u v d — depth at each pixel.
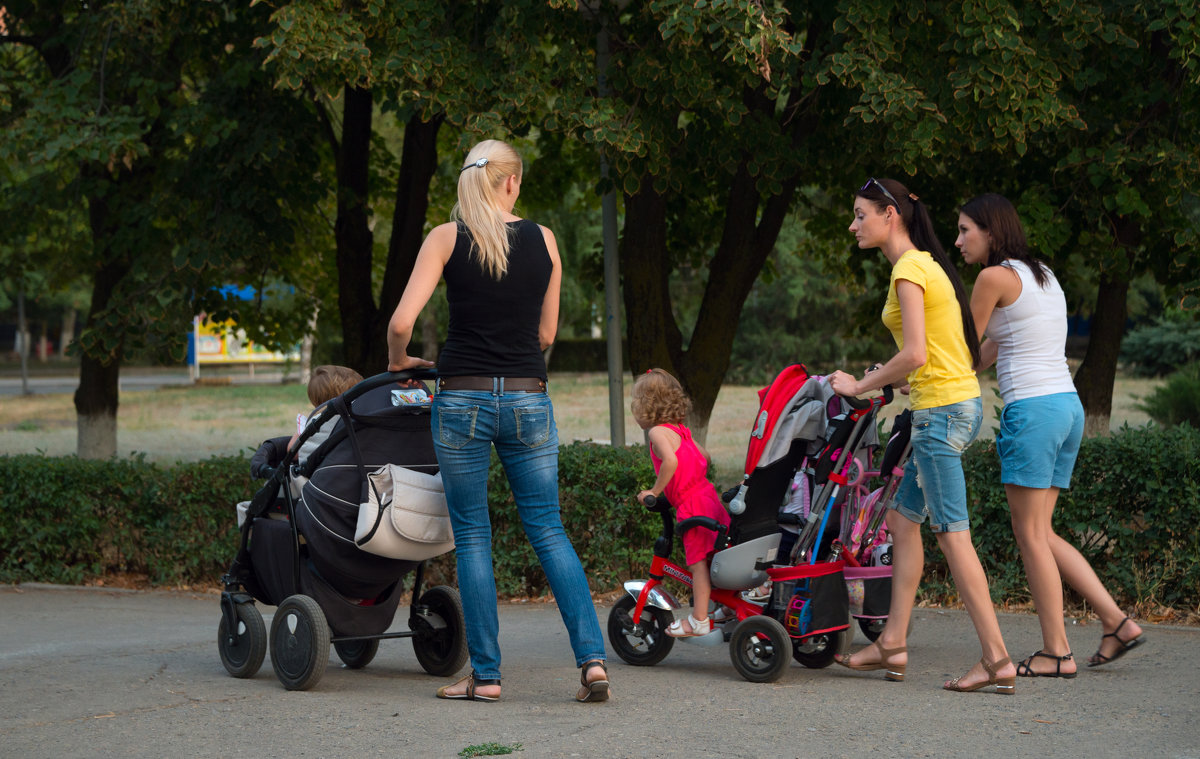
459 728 6.17
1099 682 7.17
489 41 13.82
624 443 14.21
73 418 48.66
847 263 22.34
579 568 6.87
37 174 20.53
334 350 70.94
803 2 14.50
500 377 6.68
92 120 15.81
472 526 6.91
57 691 7.36
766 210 17.33
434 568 12.24
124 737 6.07
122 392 65.25
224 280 19.80
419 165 18.80
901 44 13.48
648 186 16.55
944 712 6.45
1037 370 7.18
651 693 7.17
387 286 19.06
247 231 16.44
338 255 19.48
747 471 7.70
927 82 13.45
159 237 17.86
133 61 17.70
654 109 13.84
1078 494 9.70
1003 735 5.91
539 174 22.56
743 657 7.56
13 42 20.69
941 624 9.48
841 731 6.03
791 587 7.70
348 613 7.68
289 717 6.51
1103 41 13.92
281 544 7.76
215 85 17.16
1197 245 14.89
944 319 7.04
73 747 5.87
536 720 6.36
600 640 6.86
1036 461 7.14
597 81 14.11
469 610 6.92
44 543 13.16
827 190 20.72
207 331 23.34
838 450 7.57
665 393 8.12
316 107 19.64
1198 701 6.62
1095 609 7.58
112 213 19.05
